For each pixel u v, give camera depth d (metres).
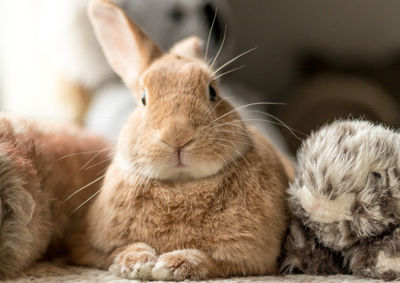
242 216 0.64
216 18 1.13
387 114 1.64
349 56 1.92
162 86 0.66
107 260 0.66
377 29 1.92
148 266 0.61
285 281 0.61
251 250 0.63
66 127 0.82
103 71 1.15
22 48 1.27
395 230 0.62
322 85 1.72
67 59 1.15
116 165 0.68
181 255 0.62
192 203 0.64
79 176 0.75
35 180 0.66
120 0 1.09
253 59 1.95
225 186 0.64
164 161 0.63
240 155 0.65
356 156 0.62
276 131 1.15
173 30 1.10
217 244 0.63
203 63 0.71
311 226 0.64
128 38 0.76
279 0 1.94
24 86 1.25
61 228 0.72
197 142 0.62
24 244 0.63
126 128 0.67
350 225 0.62
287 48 1.95
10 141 0.67
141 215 0.65
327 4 1.93
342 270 0.66
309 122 1.68
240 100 1.19
